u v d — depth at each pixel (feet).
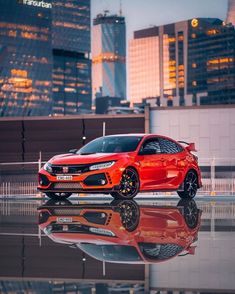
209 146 85.20
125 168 48.93
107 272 18.63
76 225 31.55
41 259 21.01
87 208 42.91
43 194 61.36
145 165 50.29
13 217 37.06
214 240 25.86
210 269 19.19
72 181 48.83
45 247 23.76
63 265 19.80
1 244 24.72
